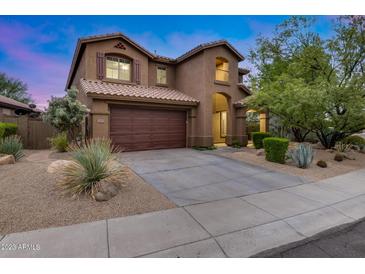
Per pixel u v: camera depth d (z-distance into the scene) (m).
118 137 11.73
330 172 8.24
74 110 9.55
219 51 14.77
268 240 3.46
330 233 3.78
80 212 4.18
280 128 17.55
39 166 6.66
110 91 11.14
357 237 3.66
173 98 13.00
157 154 11.29
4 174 5.75
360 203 5.18
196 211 4.46
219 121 18.61
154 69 15.70
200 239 3.40
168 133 13.56
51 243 3.19
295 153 8.94
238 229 3.76
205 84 13.91
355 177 7.70
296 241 3.47
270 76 15.13
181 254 3.05
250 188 6.11
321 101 9.46
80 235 3.41
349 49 11.41
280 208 4.75
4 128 10.34
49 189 5.02
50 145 12.33
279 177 7.34
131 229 3.65
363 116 10.31
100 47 13.10
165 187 5.96
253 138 14.10
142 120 12.55
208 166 8.67
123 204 4.62
